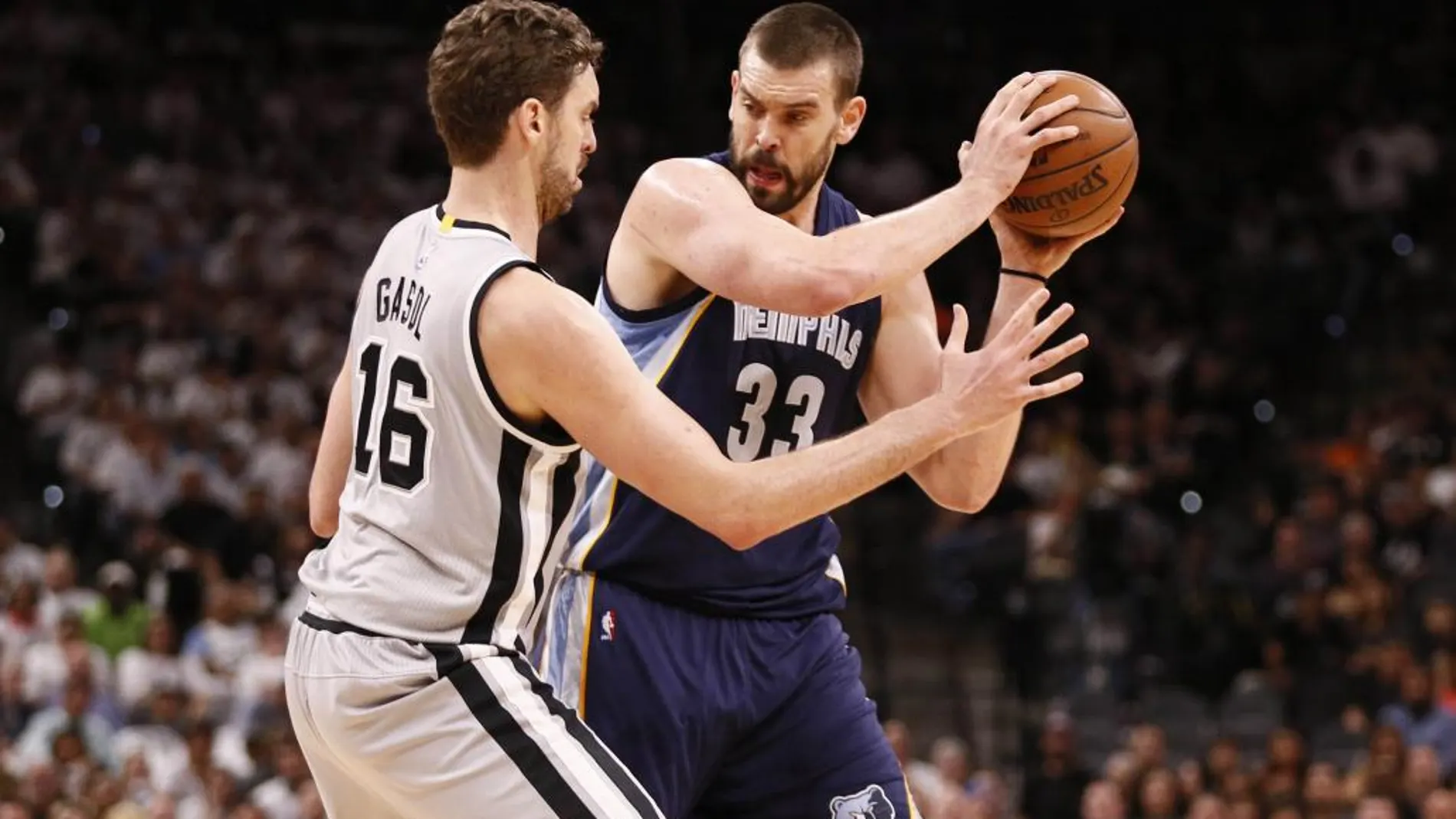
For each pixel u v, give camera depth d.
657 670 6.54
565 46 5.65
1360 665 20.11
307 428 23.12
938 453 6.96
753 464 5.49
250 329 24.91
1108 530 22.41
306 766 16.27
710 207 6.09
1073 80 6.54
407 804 5.53
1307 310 29.61
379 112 31.23
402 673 5.39
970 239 29.58
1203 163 33.06
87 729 16.95
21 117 28.58
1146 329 28.59
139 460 22.08
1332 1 34.84
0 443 24.03
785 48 6.28
